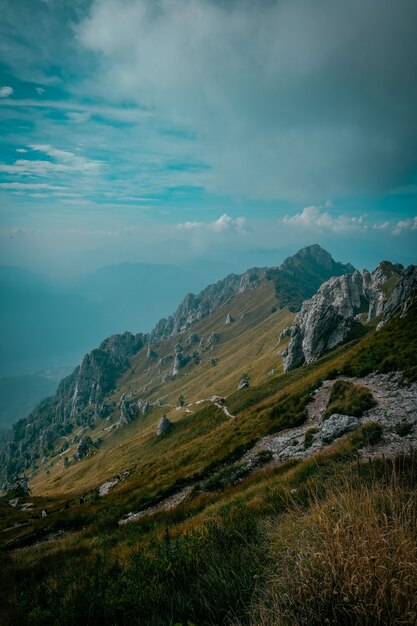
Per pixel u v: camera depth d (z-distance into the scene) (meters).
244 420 43.19
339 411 27.97
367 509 5.25
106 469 135.25
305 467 15.73
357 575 4.14
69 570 11.33
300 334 128.62
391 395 27.36
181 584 6.34
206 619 5.05
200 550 7.38
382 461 10.01
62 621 6.12
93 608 6.23
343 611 4.02
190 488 28.45
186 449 51.38
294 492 11.12
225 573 5.84
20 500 80.81
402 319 43.97
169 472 40.25
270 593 4.68
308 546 4.86
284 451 26.61
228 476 26.20
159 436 123.56
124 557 10.94
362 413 26.00
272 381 95.31
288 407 37.09
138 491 31.53
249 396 92.44
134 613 5.70
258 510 11.46
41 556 17.62
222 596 5.24
